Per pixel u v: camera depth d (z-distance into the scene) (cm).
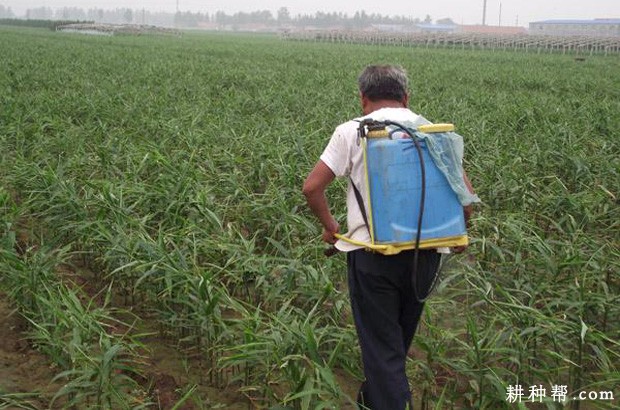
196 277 488
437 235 355
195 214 643
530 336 466
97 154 866
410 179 353
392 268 368
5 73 2009
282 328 451
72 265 604
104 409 409
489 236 680
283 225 644
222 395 453
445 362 441
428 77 2358
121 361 462
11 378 459
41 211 693
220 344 473
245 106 1451
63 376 436
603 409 443
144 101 1393
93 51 3516
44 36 6203
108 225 604
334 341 464
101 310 482
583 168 849
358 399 405
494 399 426
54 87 1722
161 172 797
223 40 7031
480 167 844
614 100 1859
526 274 568
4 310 553
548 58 4388
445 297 593
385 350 379
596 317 528
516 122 1229
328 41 8275
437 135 363
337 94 1606
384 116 372
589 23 10894
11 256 519
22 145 923
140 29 8806
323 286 508
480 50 6081
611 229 723
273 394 420
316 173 372
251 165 855
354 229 371
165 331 530
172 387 456
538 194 780
